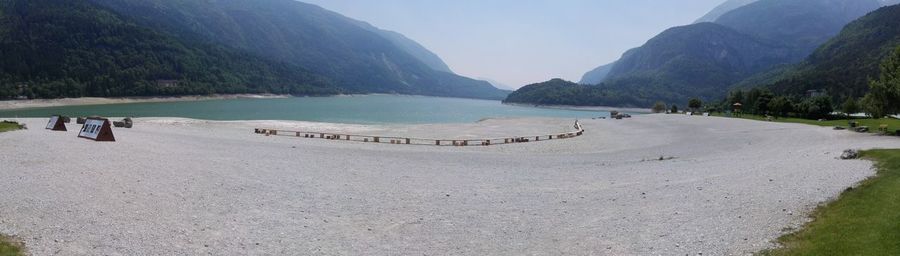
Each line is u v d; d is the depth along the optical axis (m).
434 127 76.25
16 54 160.50
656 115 119.88
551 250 12.61
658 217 15.38
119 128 49.47
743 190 18.34
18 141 27.66
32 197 15.12
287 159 28.47
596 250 12.46
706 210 15.84
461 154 38.12
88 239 12.03
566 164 30.98
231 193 18.12
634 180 22.77
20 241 11.41
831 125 63.22
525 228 14.72
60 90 147.62
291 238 13.28
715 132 60.66
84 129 34.38
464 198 18.98
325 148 38.28
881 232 11.44
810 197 16.08
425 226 14.91
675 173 24.56
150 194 16.83
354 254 12.19
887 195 14.74
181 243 12.30
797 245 11.57
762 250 11.56
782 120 84.38
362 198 18.55
